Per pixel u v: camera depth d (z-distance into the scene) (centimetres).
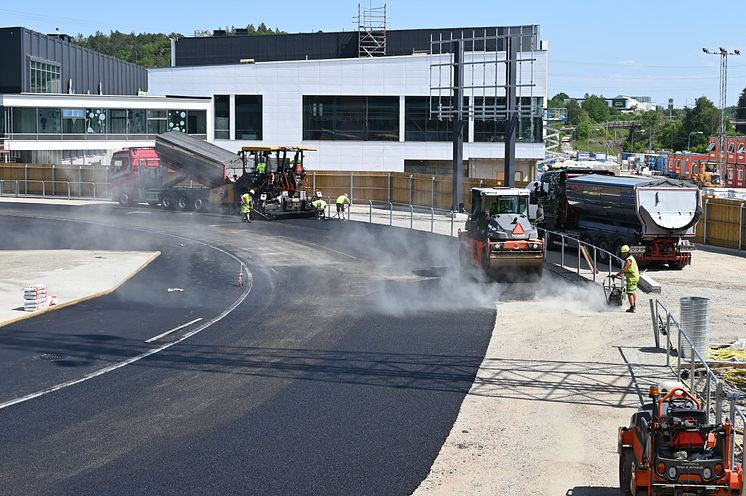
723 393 1622
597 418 1705
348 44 9269
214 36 9888
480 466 1446
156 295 3116
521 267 3144
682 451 1155
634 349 2275
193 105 7962
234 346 2306
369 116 7631
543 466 1447
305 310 2816
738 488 1149
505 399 1831
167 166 5984
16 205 6562
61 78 8844
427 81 7506
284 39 9494
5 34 8012
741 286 3238
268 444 1544
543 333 2462
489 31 8569
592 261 3853
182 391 1873
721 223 4247
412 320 2648
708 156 11175
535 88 7250
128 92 10894
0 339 2377
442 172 7619
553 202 4216
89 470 1409
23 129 7475
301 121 7750
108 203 6706
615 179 3791
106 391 1867
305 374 2023
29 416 1689
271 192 5562
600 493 1333
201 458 1471
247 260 3978
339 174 6631
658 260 3588
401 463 1459
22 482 1355
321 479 1386
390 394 1862
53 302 2873
